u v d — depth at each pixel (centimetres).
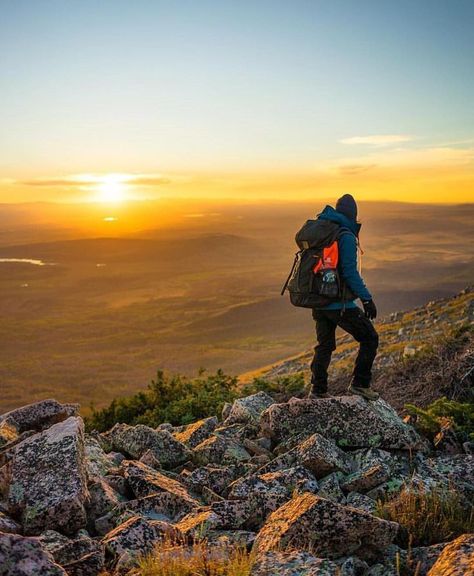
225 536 293
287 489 350
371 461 393
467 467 366
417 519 302
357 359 442
